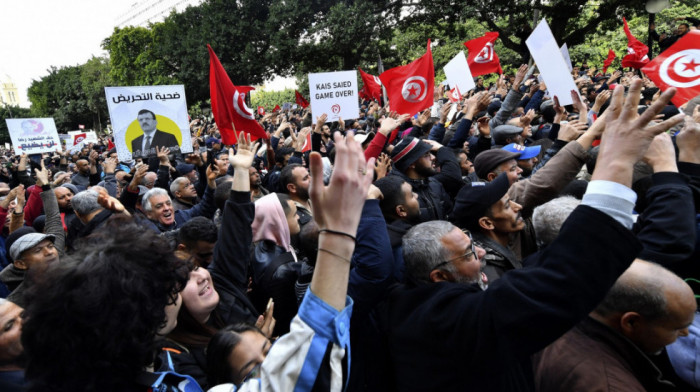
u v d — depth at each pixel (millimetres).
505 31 21812
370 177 1074
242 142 2588
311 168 1046
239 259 2479
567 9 19984
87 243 1221
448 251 1683
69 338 1041
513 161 3525
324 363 1021
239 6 28734
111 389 1077
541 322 1058
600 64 25891
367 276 1776
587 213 1050
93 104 56906
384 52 29375
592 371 1386
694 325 1757
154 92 5438
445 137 6496
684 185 1872
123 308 1074
